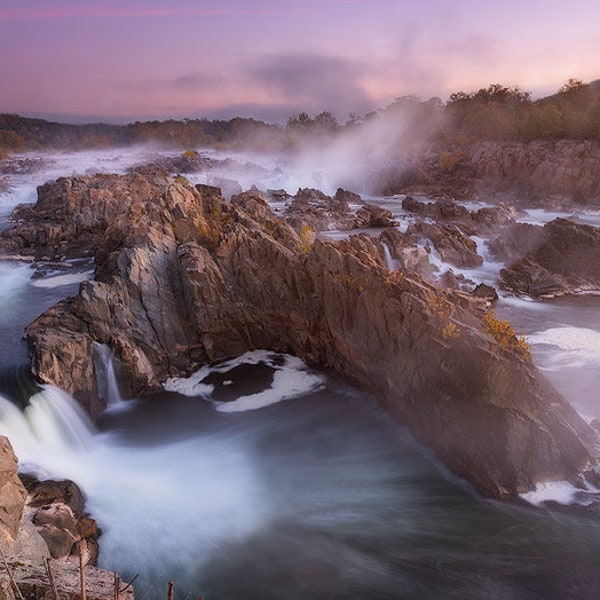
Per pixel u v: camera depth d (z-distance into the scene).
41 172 134.88
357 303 31.36
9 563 15.07
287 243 40.25
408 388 28.47
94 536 20.83
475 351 25.61
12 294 45.94
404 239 55.66
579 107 170.12
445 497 23.81
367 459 26.41
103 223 60.69
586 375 34.19
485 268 57.31
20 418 25.73
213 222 40.78
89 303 31.61
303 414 29.89
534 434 24.06
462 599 18.95
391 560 20.58
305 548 21.27
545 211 100.62
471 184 122.31
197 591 19.28
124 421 29.27
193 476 25.16
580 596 18.97
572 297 49.19
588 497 23.25
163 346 32.78
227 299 34.53
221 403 30.75
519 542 21.22
